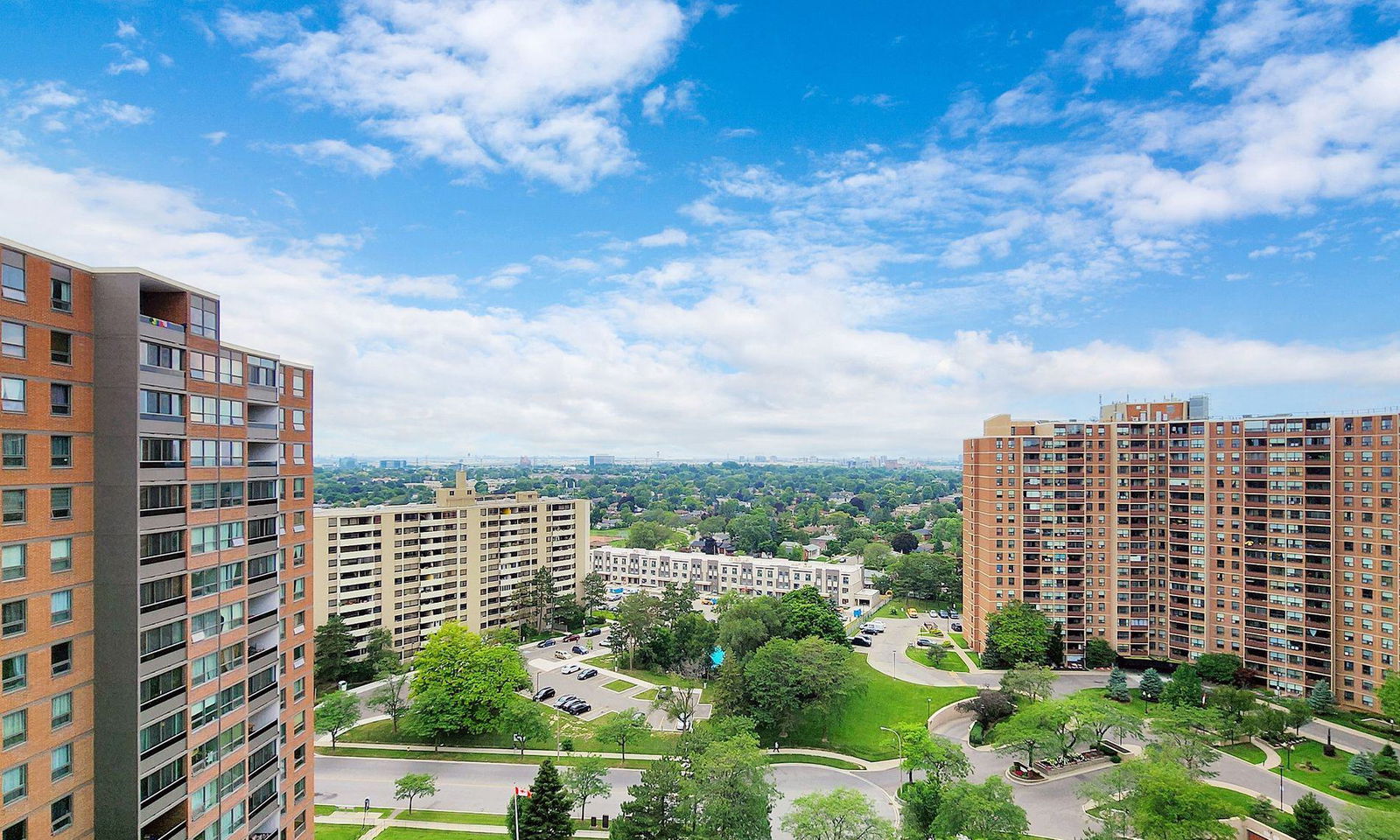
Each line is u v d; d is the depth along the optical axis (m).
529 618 164.62
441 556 148.00
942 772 82.62
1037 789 86.44
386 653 127.38
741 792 68.62
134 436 43.78
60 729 41.72
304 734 66.44
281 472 63.62
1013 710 105.62
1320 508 116.31
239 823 54.44
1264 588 122.75
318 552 129.50
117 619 43.88
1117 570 139.12
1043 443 140.50
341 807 80.00
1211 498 129.88
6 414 38.53
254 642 58.34
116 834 43.72
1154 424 137.88
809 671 99.56
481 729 97.25
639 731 94.19
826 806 65.44
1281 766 91.50
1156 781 71.50
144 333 44.47
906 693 120.38
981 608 147.50
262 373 57.50
